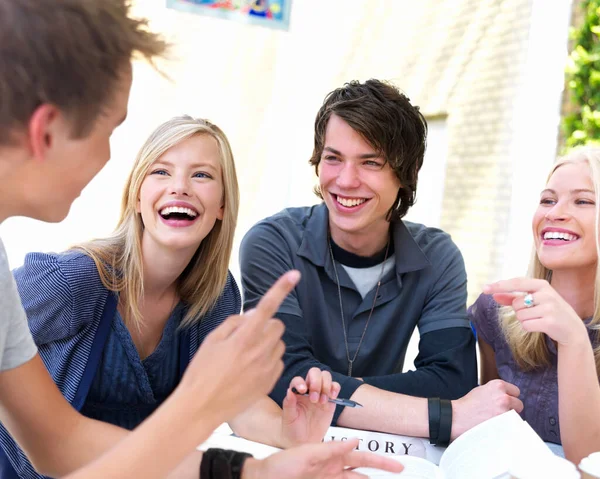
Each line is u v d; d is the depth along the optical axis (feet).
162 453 2.33
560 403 4.58
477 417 4.90
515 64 16.29
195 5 12.71
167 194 4.79
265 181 19.63
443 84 18.53
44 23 2.24
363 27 21.17
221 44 18.04
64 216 2.69
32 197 2.54
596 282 5.32
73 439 3.63
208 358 2.46
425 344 6.14
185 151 4.88
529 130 15.80
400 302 6.36
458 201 17.98
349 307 6.39
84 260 4.68
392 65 20.33
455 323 6.14
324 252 6.35
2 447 4.45
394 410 5.04
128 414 5.02
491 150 16.92
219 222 5.23
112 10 2.44
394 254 6.43
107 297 4.80
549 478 2.91
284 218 6.64
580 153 5.48
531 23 15.80
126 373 4.90
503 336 5.92
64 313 4.54
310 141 20.29
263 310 2.47
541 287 4.54
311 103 20.36
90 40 2.34
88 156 2.53
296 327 5.90
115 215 15.84
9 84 2.23
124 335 4.85
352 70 21.29
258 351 2.49
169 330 5.14
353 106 5.93
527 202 15.76
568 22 15.11
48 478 4.43
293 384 4.38
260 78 19.06
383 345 6.41
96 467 2.29
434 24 18.86
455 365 5.84
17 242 15.07
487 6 17.15
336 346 6.31
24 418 3.52
